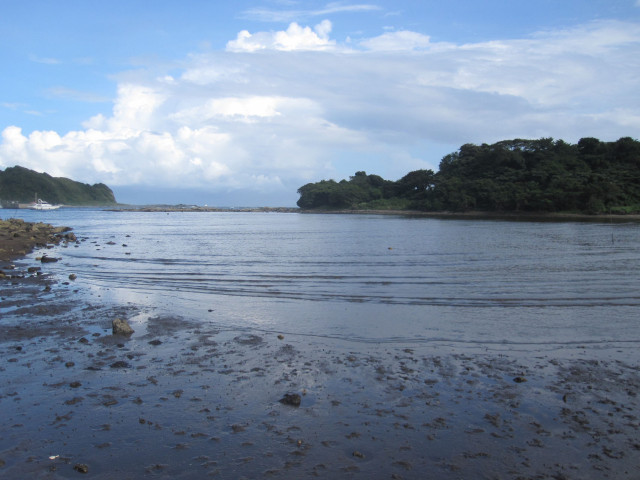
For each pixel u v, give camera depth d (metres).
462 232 46.59
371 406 6.26
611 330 9.93
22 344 8.73
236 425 5.71
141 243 33.62
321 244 32.44
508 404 6.33
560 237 38.06
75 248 29.05
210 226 63.88
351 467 4.85
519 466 4.89
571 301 12.92
